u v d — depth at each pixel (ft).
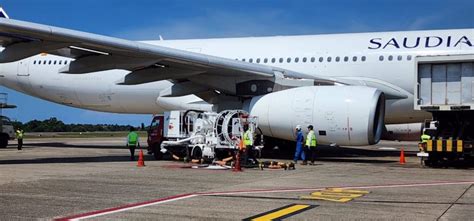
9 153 72.84
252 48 67.97
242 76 59.57
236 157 48.47
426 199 29.27
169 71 57.47
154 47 51.60
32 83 78.59
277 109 55.31
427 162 50.65
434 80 51.01
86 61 53.83
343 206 26.96
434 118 52.06
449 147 48.16
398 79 58.90
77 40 46.83
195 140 54.70
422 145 50.75
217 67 55.62
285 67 64.59
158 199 29.30
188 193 31.68
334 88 53.98
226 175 42.29
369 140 51.85
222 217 24.09
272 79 59.36
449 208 26.30
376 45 60.90
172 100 69.10
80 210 25.81
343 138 52.54
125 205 27.30
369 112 51.19
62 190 32.81
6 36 45.57
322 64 62.69
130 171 45.19
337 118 52.16
